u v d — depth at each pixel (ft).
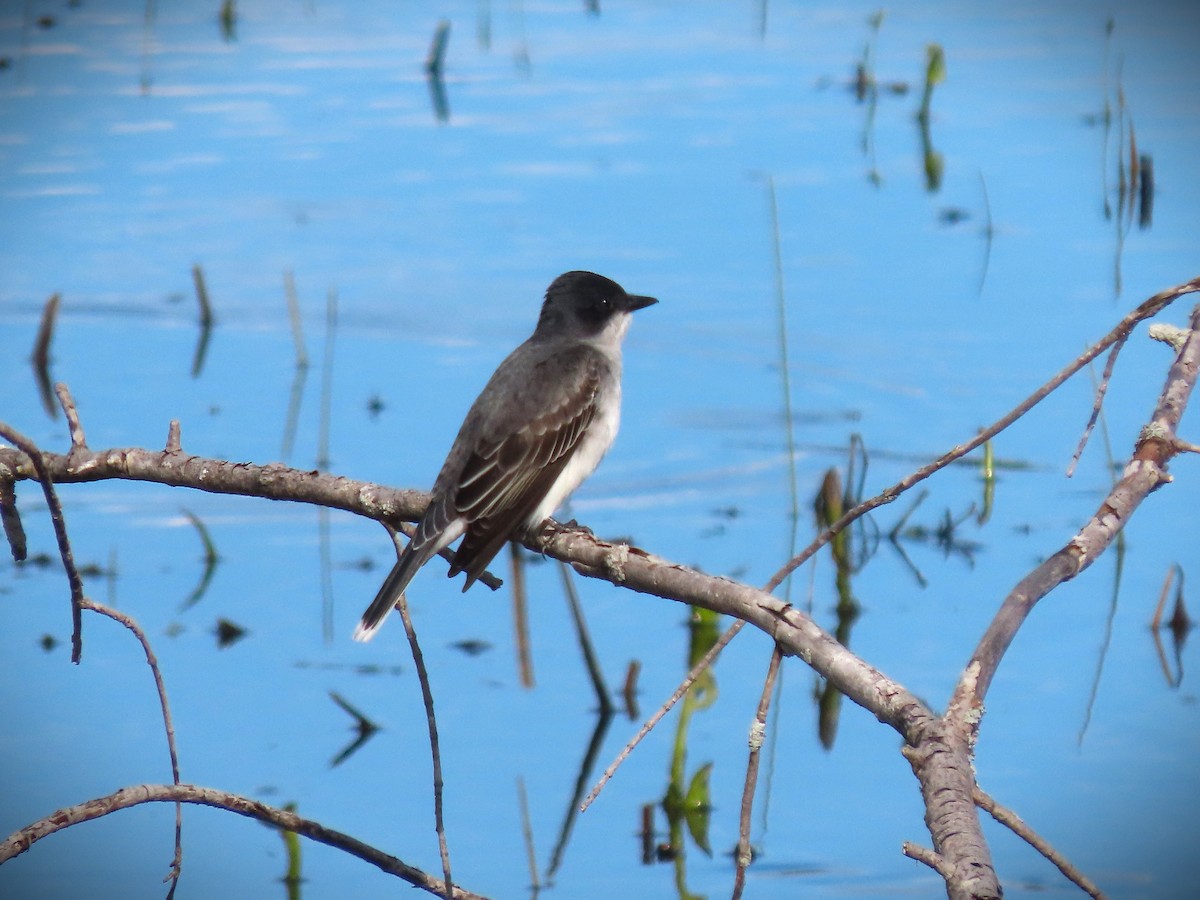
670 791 34.32
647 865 31.89
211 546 45.32
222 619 41.91
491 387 32.48
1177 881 31.01
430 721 21.91
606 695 38.24
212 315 58.95
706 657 18.06
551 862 32.24
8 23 82.38
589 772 35.60
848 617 41.11
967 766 16.01
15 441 20.16
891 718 16.97
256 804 22.80
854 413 51.31
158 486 51.11
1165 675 38.34
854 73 76.07
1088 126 69.05
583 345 34.06
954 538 45.16
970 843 14.60
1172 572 40.55
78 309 59.67
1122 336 18.79
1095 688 37.78
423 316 57.31
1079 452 19.16
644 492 48.06
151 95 74.84
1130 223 61.62
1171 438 20.02
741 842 17.52
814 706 38.52
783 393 52.54
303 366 55.47
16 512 27.91
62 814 20.74
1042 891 30.86
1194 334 22.07
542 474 31.71
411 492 28.89
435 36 77.25
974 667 16.93
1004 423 18.21
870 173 65.87
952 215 62.75
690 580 20.71
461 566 29.78
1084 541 18.78
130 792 21.50
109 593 43.39
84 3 86.22
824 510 44.14
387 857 23.49
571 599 38.27
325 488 27.81
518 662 39.83
